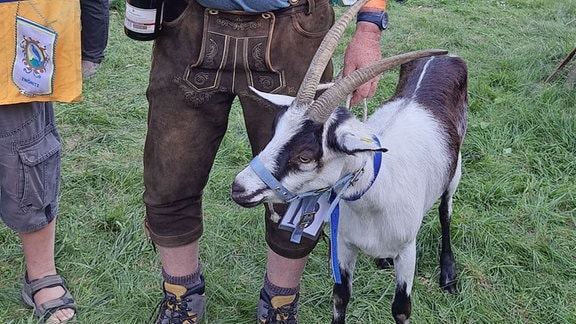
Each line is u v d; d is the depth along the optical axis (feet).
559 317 10.42
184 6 7.84
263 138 8.32
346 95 7.15
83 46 9.37
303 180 7.39
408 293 9.38
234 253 11.53
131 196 12.76
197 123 8.32
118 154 14.25
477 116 16.29
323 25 7.91
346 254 9.30
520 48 20.70
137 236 11.59
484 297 10.78
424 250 11.66
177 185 8.61
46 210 9.58
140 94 16.71
